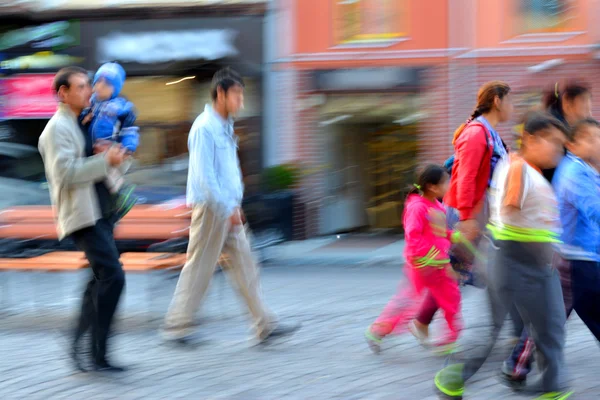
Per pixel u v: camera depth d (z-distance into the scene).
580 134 6.19
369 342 7.65
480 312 9.34
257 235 14.05
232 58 18.69
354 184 19.19
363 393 6.46
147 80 19.05
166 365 7.32
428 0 18.45
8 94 19.11
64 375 7.05
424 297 7.68
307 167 18.84
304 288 11.66
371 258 15.25
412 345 7.97
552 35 18.30
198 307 7.99
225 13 18.58
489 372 6.91
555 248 5.67
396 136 19.05
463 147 7.53
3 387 6.75
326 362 7.40
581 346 7.85
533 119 5.62
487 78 18.50
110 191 6.99
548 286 5.61
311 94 18.81
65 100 6.81
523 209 5.55
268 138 18.91
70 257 9.73
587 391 6.43
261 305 7.96
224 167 7.76
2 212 11.16
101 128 7.05
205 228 7.79
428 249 7.39
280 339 8.28
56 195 6.78
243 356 7.63
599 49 18.03
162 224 10.86
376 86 18.64
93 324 7.00
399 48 18.61
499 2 18.33
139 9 18.58
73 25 18.92
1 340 8.49
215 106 7.81
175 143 19.02
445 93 18.58
